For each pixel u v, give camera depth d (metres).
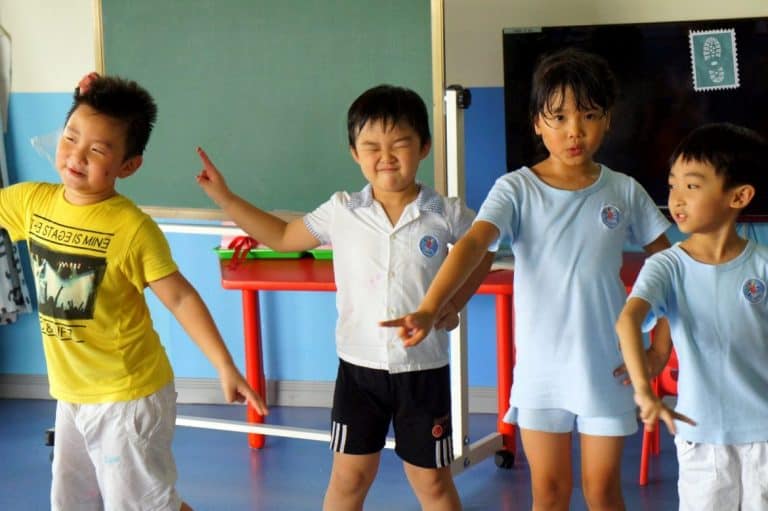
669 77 3.52
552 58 2.35
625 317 1.98
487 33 3.71
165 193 3.59
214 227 3.59
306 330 4.06
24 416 4.04
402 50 3.27
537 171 2.35
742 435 2.04
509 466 3.47
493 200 2.27
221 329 4.11
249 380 3.73
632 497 3.19
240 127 3.49
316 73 3.38
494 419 3.93
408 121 2.42
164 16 3.49
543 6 3.67
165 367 2.41
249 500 3.24
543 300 2.29
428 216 2.47
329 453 3.63
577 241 2.28
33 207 2.36
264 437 3.73
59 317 2.32
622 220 2.31
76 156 2.25
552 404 2.30
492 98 3.75
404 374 2.45
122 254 2.29
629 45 3.52
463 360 3.26
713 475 2.06
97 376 2.33
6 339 4.23
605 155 3.60
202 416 4.03
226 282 3.29
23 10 4.01
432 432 2.47
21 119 4.07
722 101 3.52
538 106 2.28
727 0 3.60
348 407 2.51
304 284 3.24
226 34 3.44
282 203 3.50
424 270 2.46
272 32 3.40
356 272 2.48
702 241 2.08
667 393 3.24
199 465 3.54
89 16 3.98
